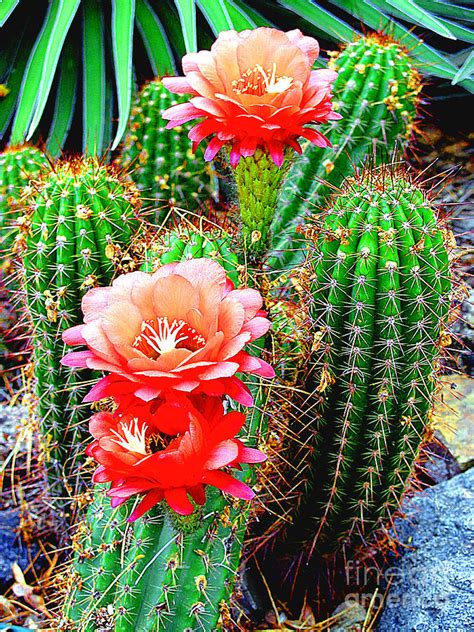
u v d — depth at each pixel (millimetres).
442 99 1124
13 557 683
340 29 992
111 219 604
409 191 571
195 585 496
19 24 1033
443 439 758
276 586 673
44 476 669
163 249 562
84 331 449
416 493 703
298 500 630
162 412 447
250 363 452
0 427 773
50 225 597
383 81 729
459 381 808
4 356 820
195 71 569
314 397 596
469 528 651
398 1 928
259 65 560
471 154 1101
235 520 517
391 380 570
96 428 454
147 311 460
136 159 798
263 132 560
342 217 567
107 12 1030
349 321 569
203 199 811
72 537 562
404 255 556
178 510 434
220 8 912
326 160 735
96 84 951
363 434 592
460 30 1025
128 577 497
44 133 1034
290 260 747
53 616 598
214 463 435
